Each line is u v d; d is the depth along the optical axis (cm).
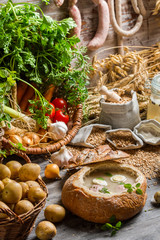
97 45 191
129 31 202
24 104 166
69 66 173
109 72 197
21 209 116
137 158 155
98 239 122
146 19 215
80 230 125
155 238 121
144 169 150
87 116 182
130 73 195
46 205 135
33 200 120
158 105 167
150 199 137
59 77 165
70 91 172
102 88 168
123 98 175
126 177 139
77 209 128
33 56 158
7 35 149
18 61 153
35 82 161
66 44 161
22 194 121
